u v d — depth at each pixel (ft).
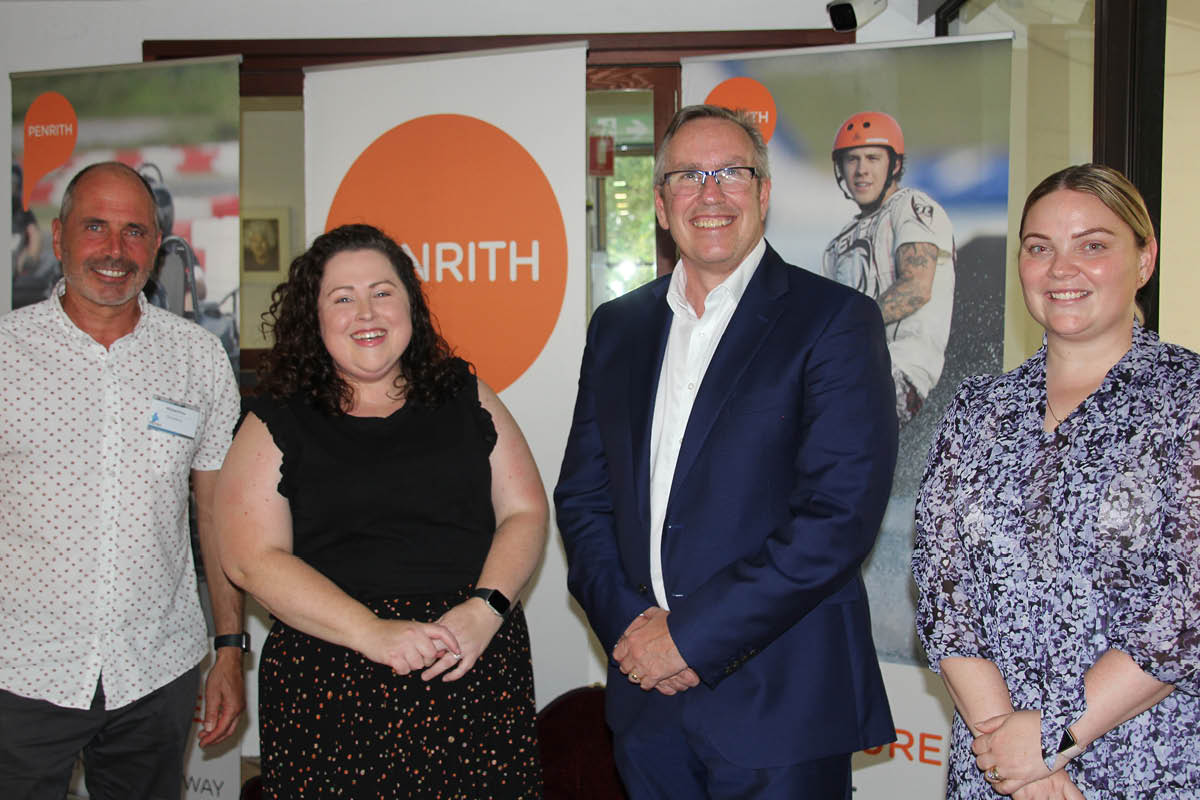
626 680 6.16
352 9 11.42
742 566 5.47
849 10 10.15
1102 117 7.86
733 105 9.87
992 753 4.71
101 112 10.54
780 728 5.51
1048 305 4.86
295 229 17.84
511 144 10.25
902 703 9.39
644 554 6.03
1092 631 4.58
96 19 11.65
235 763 10.45
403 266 6.23
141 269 7.42
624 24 11.19
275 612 5.60
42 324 7.27
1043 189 4.96
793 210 9.75
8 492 7.09
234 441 5.98
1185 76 7.79
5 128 11.77
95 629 7.14
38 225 10.62
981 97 9.22
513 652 6.03
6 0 11.71
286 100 11.93
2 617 7.08
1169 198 7.86
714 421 5.82
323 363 6.00
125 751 7.51
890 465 5.62
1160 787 4.49
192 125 10.42
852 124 9.57
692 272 6.30
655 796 5.96
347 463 5.82
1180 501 4.33
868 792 9.53
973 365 9.22
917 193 9.39
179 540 7.68
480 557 6.07
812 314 5.85
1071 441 4.75
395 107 10.45
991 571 4.89
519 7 11.28
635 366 6.45
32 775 7.14
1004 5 9.79
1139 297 7.48
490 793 5.72
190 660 7.73
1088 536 4.58
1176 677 4.33
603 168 13.08
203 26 11.56
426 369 6.19
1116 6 7.72
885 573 9.43
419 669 5.52
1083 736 4.45
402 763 5.53
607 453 6.41
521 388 10.32
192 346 7.90
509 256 10.28
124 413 7.31
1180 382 4.54
